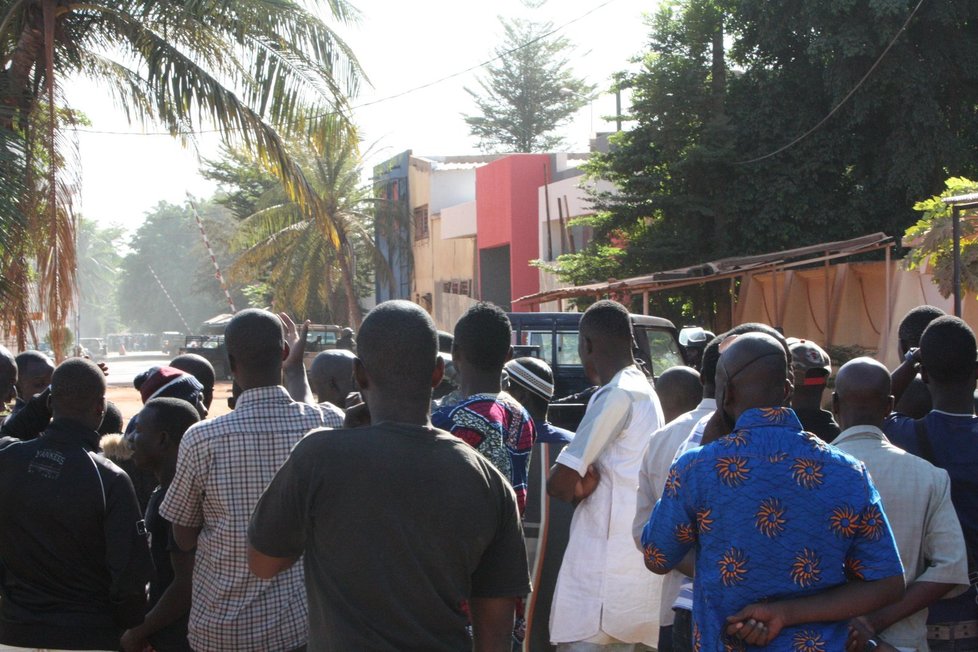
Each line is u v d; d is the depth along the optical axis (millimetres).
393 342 2545
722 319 20094
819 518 2629
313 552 2447
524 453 3668
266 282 42594
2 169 10297
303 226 36750
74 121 12531
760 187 19266
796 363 3672
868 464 3262
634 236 21344
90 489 3830
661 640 3814
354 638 2371
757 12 19172
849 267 17484
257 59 12664
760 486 2656
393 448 2449
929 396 4227
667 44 20500
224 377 35156
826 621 2617
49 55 11062
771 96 19359
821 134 19000
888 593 2635
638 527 3695
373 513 2389
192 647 3516
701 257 19969
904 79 17562
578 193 26875
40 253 11109
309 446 2463
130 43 12211
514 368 4492
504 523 2584
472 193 39375
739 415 2846
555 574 4277
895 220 18906
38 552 3838
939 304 14602
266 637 3430
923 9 17375
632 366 4199
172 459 4121
